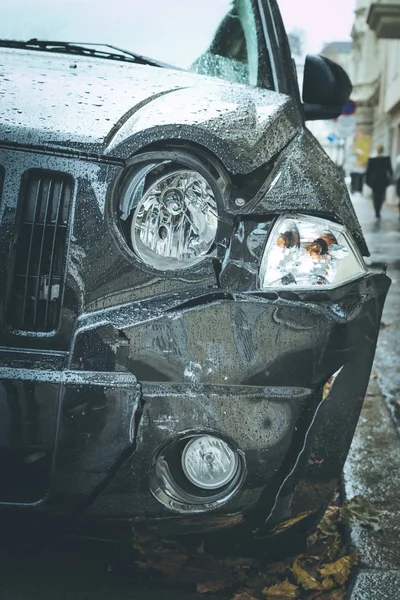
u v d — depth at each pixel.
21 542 2.65
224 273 2.17
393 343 5.57
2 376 2.05
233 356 2.10
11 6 3.30
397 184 20.97
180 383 2.09
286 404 2.14
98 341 2.08
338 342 2.18
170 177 2.19
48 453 2.08
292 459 2.19
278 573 2.51
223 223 2.21
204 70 3.15
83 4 3.32
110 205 2.15
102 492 2.12
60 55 3.02
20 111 2.28
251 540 2.51
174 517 2.18
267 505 2.24
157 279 2.14
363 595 2.39
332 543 2.75
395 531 2.77
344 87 3.33
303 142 2.54
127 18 3.28
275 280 2.18
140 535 2.31
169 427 2.09
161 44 3.21
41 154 2.16
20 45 3.12
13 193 2.14
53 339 2.11
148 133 2.19
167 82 2.77
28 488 2.13
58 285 2.14
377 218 20.78
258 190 2.25
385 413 3.93
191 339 2.09
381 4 22.34
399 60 31.12
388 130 36.28
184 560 2.58
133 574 2.50
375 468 3.26
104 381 2.06
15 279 2.14
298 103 3.18
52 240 2.15
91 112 2.33
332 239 2.26
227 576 2.49
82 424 2.06
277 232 2.21
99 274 2.12
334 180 2.46
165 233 2.17
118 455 2.09
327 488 2.28
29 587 2.37
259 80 3.16
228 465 2.16
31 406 2.06
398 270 9.24
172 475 2.16
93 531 2.30
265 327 2.12
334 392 2.20
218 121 2.32
